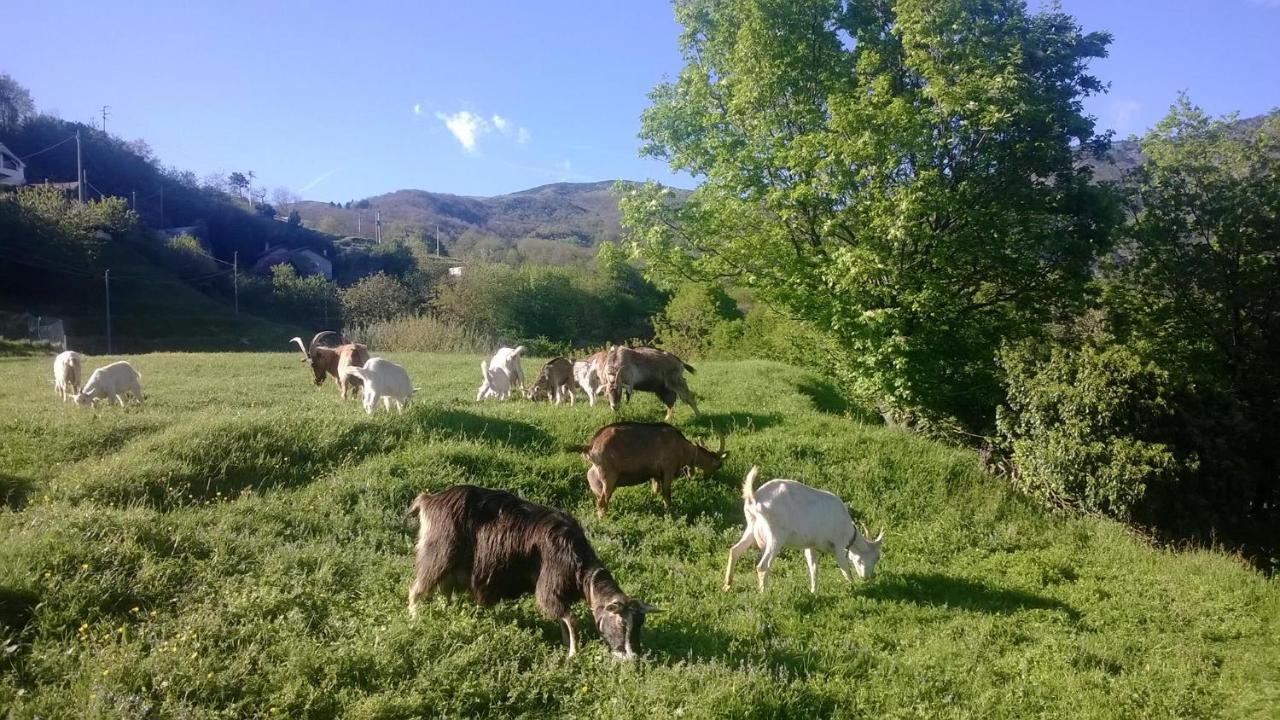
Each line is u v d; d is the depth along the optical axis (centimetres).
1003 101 1435
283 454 939
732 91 1802
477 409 1257
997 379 1551
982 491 1159
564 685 529
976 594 824
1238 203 1742
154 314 4359
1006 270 1642
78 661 467
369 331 3328
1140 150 1908
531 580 597
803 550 853
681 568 802
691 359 3098
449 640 557
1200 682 659
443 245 9956
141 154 7531
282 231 7419
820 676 590
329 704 470
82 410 1155
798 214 1700
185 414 1098
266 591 586
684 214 1889
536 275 5006
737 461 1123
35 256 3966
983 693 602
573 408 1308
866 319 1496
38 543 576
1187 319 1808
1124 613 802
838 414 1838
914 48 1596
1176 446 1250
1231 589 888
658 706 492
